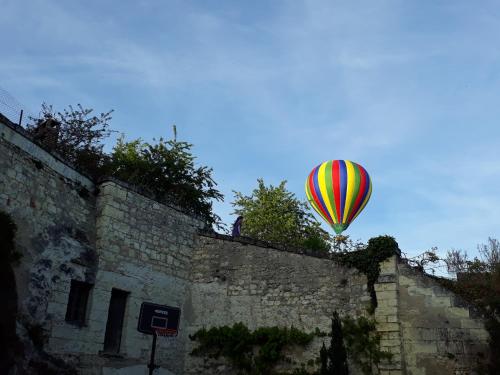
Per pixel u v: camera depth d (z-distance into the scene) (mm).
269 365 13164
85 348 11102
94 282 11703
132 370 12156
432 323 12336
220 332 13734
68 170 11914
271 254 14375
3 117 10047
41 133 14883
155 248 13648
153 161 21781
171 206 14547
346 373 11852
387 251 13141
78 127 19719
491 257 23578
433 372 11977
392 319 12516
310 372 12797
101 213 12477
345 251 13727
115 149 21828
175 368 13453
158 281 13492
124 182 13109
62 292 10820
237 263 14531
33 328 9906
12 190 10117
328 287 13508
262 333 13398
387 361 12227
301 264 14008
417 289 12734
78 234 11758
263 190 32125
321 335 13062
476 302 12328
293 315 13523
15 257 9758
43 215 10852
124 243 12742
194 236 15125
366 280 13188
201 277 14602
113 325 12219
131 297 12609
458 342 11992
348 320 12938
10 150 10219
